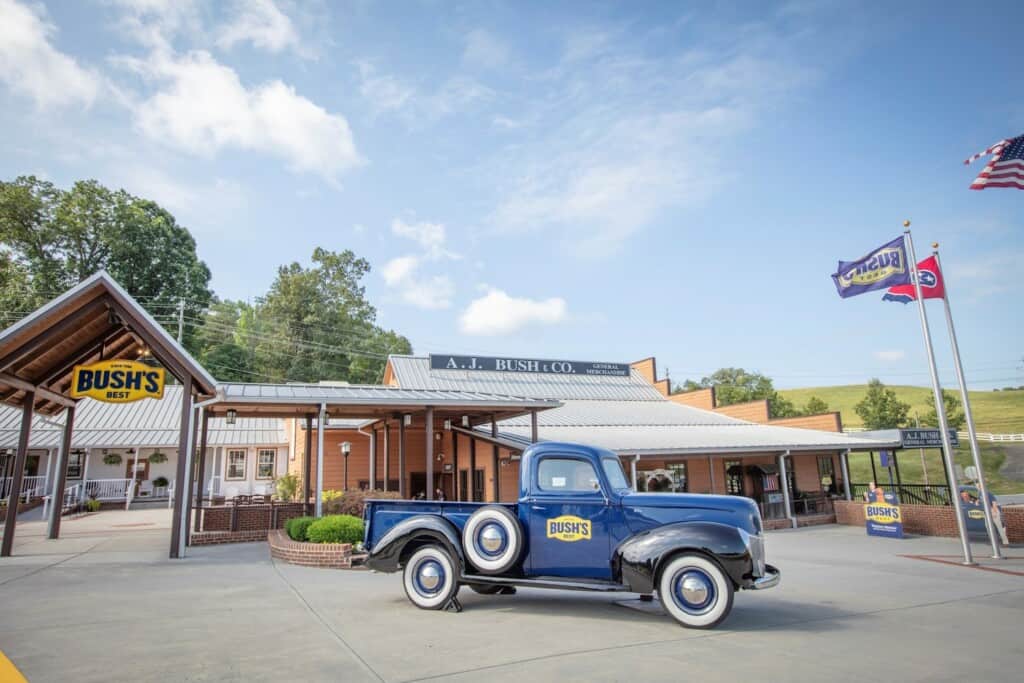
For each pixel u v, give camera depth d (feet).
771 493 82.17
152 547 45.34
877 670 16.34
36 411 49.44
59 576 32.24
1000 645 19.19
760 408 98.48
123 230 150.30
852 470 177.06
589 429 81.76
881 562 41.98
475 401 56.65
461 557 24.29
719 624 21.44
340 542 38.32
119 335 46.42
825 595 28.81
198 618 22.41
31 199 139.74
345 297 190.70
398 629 20.86
